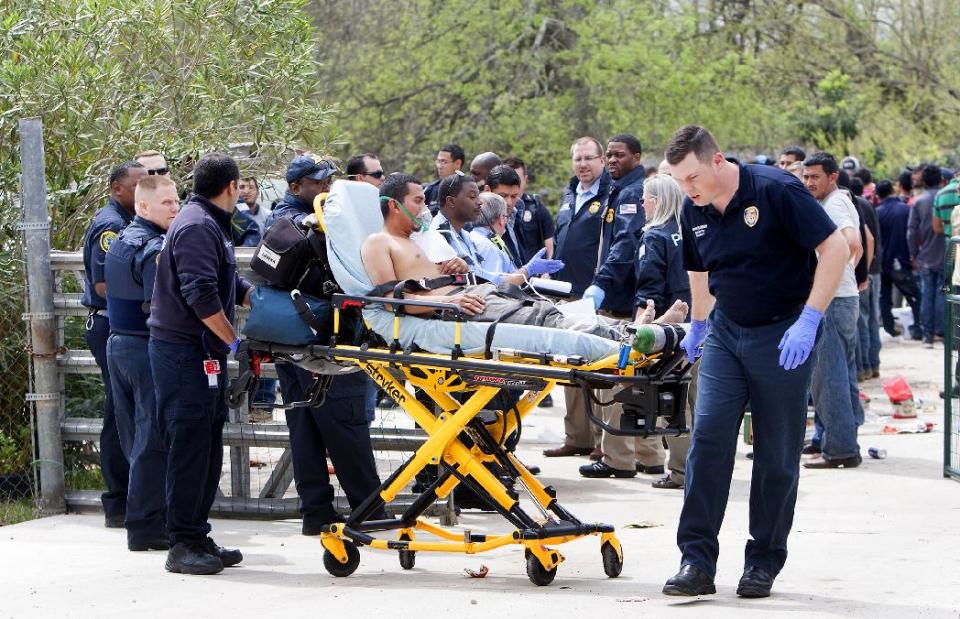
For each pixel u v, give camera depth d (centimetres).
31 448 3225
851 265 3388
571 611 1969
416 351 2205
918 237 6122
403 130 8350
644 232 3162
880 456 3519
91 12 3556
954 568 2230
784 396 2028
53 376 3044
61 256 3041
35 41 3494
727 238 2022
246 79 3912
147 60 3819
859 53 9969
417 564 2441
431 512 2759
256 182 4091
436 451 2230
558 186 8175
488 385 2145
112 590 2233
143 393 2583
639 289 3155
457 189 2858
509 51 8194
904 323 6850
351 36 8300
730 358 2058
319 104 4116
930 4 10075
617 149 3444
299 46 3984
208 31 3922
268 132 3838
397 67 8100
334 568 2316
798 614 1909
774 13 9550
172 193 2631
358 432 2645
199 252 2312
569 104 8100
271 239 2306
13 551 2606
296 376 2639
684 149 1989
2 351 3231
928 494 3033
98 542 2716
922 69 9988
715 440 2056
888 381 5112
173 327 2353
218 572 2359
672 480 3180
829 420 3400
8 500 3200
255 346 2294
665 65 7912
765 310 2023
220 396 2409
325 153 4003
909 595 2034
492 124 8156
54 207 3491
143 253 2539
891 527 2659
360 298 2178
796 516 2805
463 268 2312
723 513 2088
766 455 2059
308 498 2720
